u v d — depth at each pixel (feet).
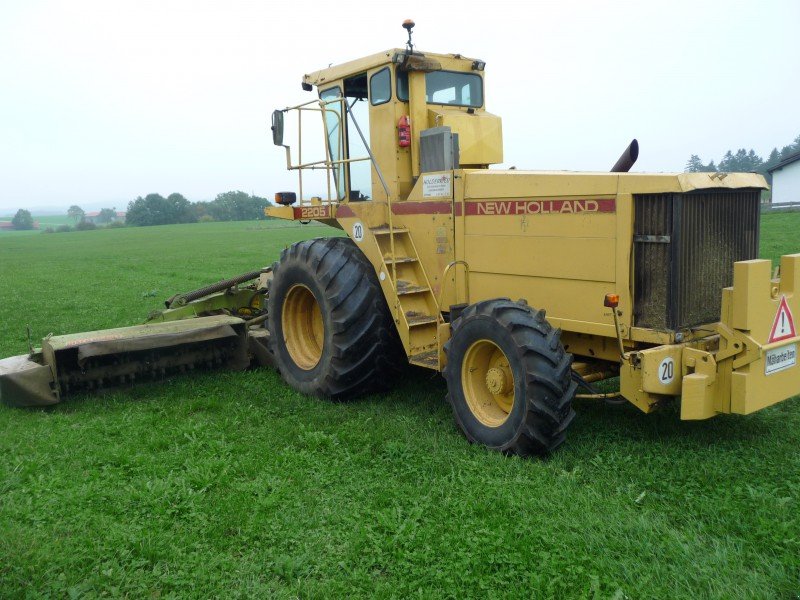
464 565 11.46
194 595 11.11
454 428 18.39
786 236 67.56
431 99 21.66
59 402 21.52
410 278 20.97
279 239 139.74
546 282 17.49
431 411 20.10
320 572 11.68
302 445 17.51
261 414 20.20
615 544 11.93
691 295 15.40
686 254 15.14
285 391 22.53
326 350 20.99
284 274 22.91
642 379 14.73
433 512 13.44
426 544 12.19
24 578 11.55
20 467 16.20
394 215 21.44
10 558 12.02
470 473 14.98
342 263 20.66
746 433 17.02
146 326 23.77
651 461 15.56
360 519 13.28
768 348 14.76
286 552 12.30
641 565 11.28
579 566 11.25
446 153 19.62
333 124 23.93
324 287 20.76
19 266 91.76
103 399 21.99
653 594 10.55
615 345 16.75
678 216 14.82
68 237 230.27
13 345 32.30
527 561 11.48
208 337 23.36
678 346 15.16
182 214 369.09
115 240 181.88
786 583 10.73
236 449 17.21
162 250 120.16
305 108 23.34
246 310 28.53
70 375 22.03
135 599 11.14
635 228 15.55
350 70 22.29
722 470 14.78
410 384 22.79
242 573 11.65
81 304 46.62
